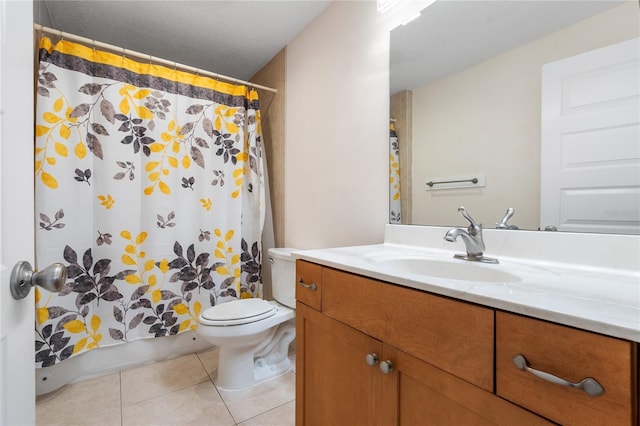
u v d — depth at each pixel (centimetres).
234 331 155
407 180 140
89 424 136
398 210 143
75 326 165
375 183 154
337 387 96
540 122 100
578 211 91
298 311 115
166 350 196
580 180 91
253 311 169
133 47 228
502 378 56
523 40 104
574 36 92
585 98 90
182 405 150
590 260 87
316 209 193
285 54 226
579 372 47
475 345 61
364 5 159
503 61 109
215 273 210
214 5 182
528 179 102
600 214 87
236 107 219
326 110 185
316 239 193
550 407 50
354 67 165
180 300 197
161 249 190
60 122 160
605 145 86
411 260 108
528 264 96
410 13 137
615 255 83
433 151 130
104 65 175
